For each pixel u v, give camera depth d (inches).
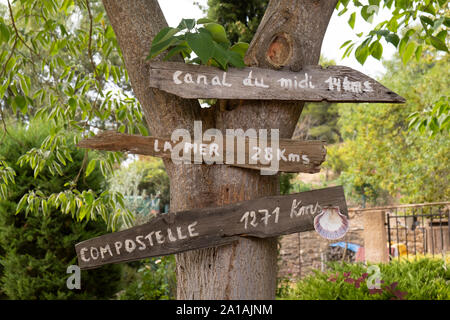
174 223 65.1
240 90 66.5
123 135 65.6
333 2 75.2
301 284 182.7
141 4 73.7
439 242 330.3
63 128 108.0
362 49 83.7
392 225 435.8
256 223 66.2
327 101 69.0
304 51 71.0
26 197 101.7
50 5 105.3
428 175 373.1
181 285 72.4
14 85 99.9
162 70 64.9
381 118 435.8
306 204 66.6
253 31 269.7
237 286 67.3
